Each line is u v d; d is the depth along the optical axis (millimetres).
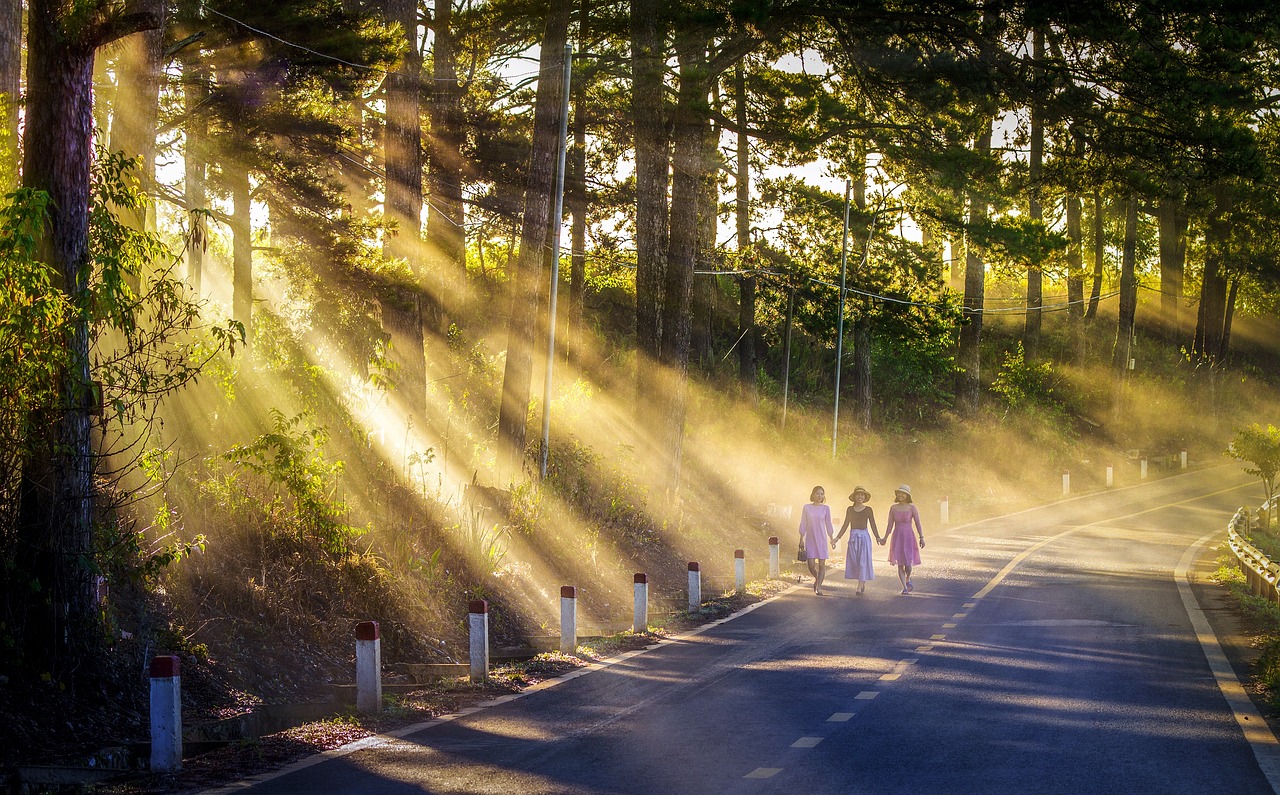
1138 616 17578
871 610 18641
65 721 9375
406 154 26969
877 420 56500
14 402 9945
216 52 22766
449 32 34719
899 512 20922
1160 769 8438
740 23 24891
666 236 29875
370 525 16031
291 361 18125
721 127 29438
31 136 10602
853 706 10930
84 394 10375
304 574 13844
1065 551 29078
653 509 26766
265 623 12797
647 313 29594
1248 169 24547
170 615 11906
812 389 59469
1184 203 28203
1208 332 76188
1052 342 80250
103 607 10648
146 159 17422
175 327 12812
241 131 24516
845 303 46125
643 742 9570
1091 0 22781
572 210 38844
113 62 19625
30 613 9836
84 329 10477
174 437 15234
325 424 17594
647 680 12727
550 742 9664
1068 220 66375
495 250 56844
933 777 8219
